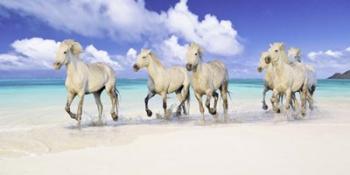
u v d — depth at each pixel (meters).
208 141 6.30
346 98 20.61
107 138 7.54
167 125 9.93
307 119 11.02
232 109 14.80
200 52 9.79
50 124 10.22
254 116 12.38
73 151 5.73
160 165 4.63
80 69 9.38
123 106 15.79
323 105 16.05
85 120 11.29
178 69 11.93
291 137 6.53
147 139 6.83
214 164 4.61
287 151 5.29
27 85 38.19
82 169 4.48
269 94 24.55
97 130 8.84
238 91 28.75
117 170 4.41
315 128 7.72
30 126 9.79
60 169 4.49
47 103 16.50
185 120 11.37
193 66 9.68
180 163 4.72
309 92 13.27
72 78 9.28
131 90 28.67
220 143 6.07
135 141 6.68
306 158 4.80
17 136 7.91
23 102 16.94
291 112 13.04
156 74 11.17
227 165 4.54
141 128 9.12
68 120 11.18
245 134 6.98
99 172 4.33
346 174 4.01
